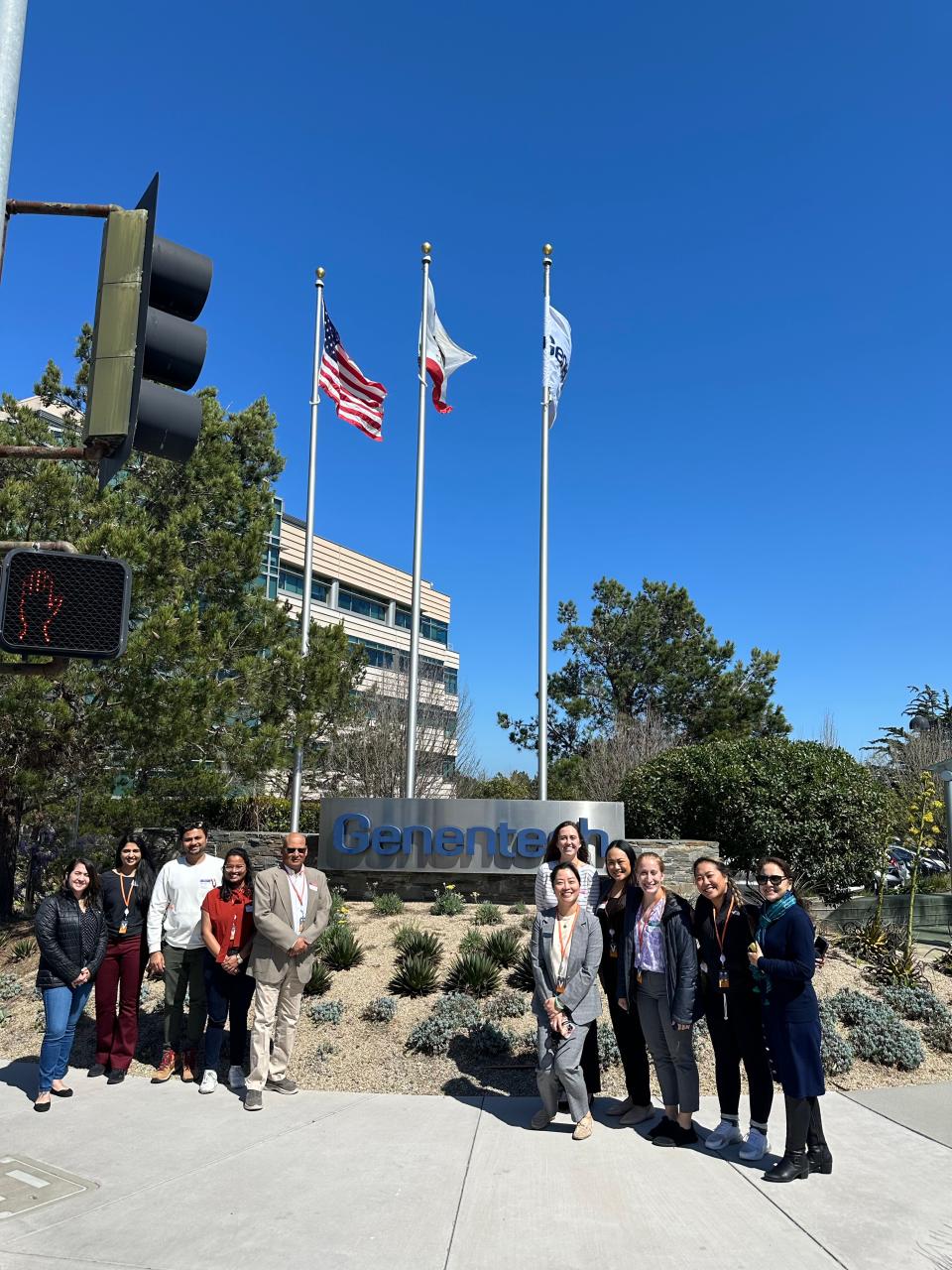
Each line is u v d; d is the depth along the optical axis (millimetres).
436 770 30125
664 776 15141
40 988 6406
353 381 16047
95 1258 3984
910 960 9336
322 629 15875
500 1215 4465
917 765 30344
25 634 3240
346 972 9289
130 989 7113
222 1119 6039
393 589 51000
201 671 12328
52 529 12312
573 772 31453
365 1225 4344
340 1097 6598
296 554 43969
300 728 14016
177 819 13125
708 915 5605
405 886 13195
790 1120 5004
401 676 34062
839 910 11352
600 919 6273
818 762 14000
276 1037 6680
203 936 6719
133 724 11492
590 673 35969
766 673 35219
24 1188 4812
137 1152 5387
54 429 15586
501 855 12953
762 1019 5379
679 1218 4434
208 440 15930
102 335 3266
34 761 12430
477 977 8578
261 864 13805
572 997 5766
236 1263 3949
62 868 13094
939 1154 5395
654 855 5863
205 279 3400
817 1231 4281
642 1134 5750
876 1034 7629
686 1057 5523
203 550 14969
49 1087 6270
